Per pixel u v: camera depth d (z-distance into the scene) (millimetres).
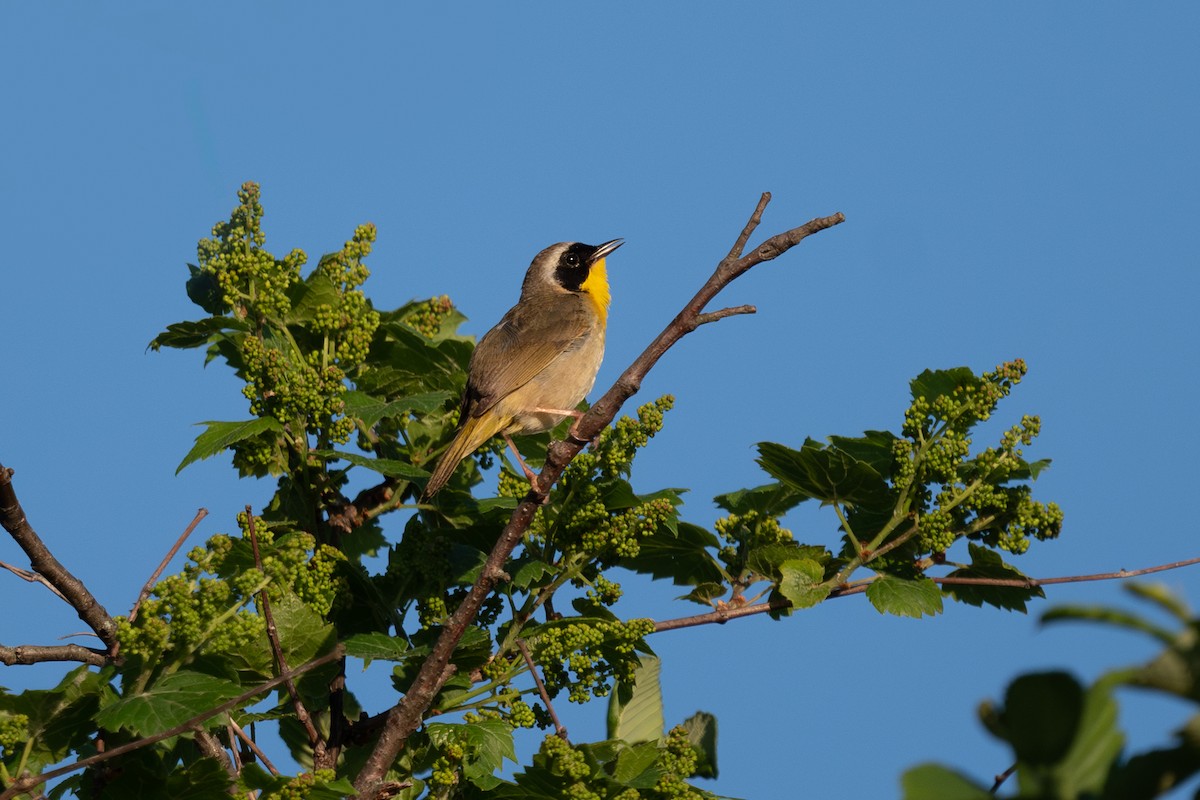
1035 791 2898
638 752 9867
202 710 8641
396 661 10406
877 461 11578
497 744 9508
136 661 9133
